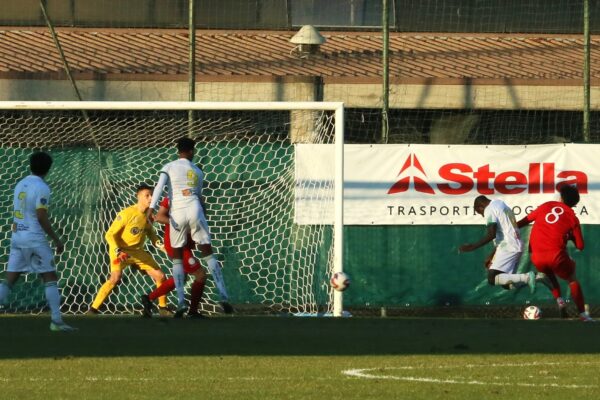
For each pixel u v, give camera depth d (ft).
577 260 202.18
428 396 85.15
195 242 157.48
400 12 278.26
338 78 242.58
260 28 276.21
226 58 257.14
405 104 244.42
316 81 241.55
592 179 202.08
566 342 126.62
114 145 209.87
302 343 124.47
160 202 195.11
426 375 97.71
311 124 231.09
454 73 253.44
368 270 199.82
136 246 178.60
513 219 177.17
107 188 202.59
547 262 170.60
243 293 200.75
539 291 201.05
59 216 200.54
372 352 115.96
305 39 246.88
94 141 205.16
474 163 201.26
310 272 199.93
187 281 197.98
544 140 248.11
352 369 101.65
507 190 201.77
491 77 249.75
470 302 201.05
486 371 100.37
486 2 279.69
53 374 97.71
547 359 109.60
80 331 137.49
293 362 106.73
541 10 280.51
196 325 146.10
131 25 274.57
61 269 199.31
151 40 268.00
